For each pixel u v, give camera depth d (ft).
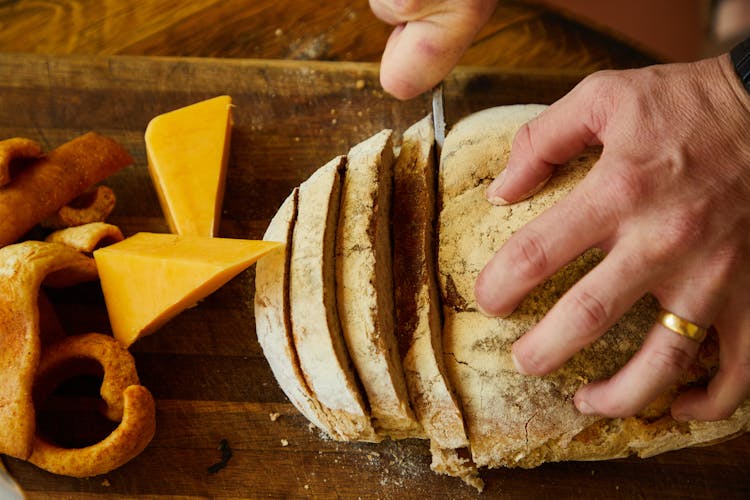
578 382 1.94
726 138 1.83
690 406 1.95
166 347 2.23
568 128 1.91
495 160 2.05
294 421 2.19
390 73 2.10
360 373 1.96
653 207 1.80
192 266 2.01
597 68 2.44
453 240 2.01
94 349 2.08
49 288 2.25
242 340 2.24
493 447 1.98
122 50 2.41
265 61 2.42
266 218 2.34
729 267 1.80
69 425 2.16
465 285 1.98
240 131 2.39
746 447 2.18
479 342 1.96
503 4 2.46
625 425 1.99
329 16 2.46
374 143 2.08
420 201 2.07
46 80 2.38
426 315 1.98
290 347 1.98
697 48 2.71
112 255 2.08
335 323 1.96
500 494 2.15
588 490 2.16
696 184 1.81
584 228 1.81
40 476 2.13
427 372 1.97
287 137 2.39
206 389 2.21
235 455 2.17
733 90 1.85
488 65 2.44
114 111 2.38
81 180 2.20
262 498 2.14
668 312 1.83
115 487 2.13
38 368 2.07
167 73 2.40
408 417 1.97
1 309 2.03
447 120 2.41
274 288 1.99
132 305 2.10
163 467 2.15
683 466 2.18
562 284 1.95
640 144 1.84
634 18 2.75
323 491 2.15
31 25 2.40
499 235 1.98
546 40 2.46
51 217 2.23
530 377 1.95
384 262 2.02
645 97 1.87
